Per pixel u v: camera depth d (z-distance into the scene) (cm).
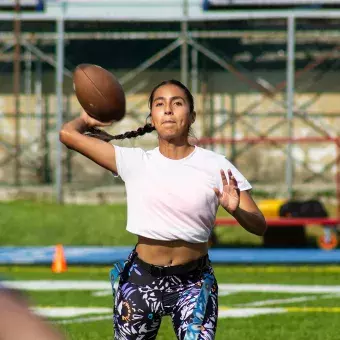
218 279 2697
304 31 5216
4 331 249
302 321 1972
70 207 4516
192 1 5019
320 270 2923
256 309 2138
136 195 976
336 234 3556
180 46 5419
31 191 5034
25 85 5491
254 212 962
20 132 5497
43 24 5194
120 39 5431
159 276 965
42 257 3005
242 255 3072
